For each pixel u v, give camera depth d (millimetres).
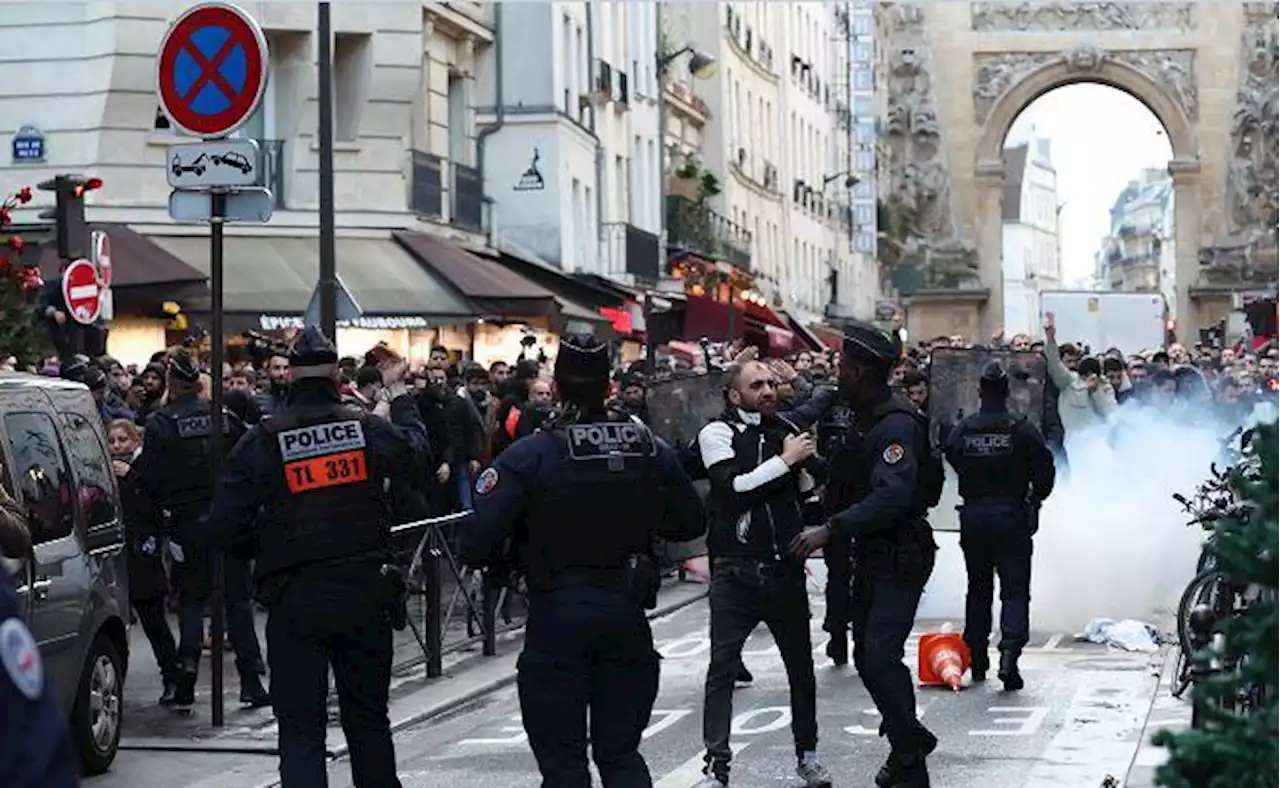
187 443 15656
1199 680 6812
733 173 64500
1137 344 55969
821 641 20203
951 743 14359
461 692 17203
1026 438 16688
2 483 11883
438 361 22891
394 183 35531
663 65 54188
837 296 83625
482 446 23094
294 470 10352
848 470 12281
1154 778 6418
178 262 30281
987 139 93938
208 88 14719
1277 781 6195
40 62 32312
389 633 10648
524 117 41844
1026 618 16828
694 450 12547
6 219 19953
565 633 9523
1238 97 91625
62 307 20188
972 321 94188
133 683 17328
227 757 14234
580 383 9586
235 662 17812
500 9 41812
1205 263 91750
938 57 94312
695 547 25312
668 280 51469
